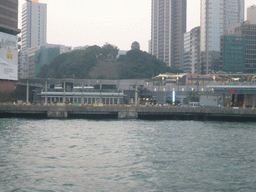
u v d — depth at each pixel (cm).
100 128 8900
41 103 14650
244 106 15450
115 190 3569
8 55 17862
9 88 18338
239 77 18350
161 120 11956
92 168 4425
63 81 15538
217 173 4222
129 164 4662
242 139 7025
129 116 12256
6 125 9400
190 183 3819
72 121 11012
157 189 3612
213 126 9744
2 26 18025
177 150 5706
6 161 4719
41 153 5341
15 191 3497
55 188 3606
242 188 3656
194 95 19875
